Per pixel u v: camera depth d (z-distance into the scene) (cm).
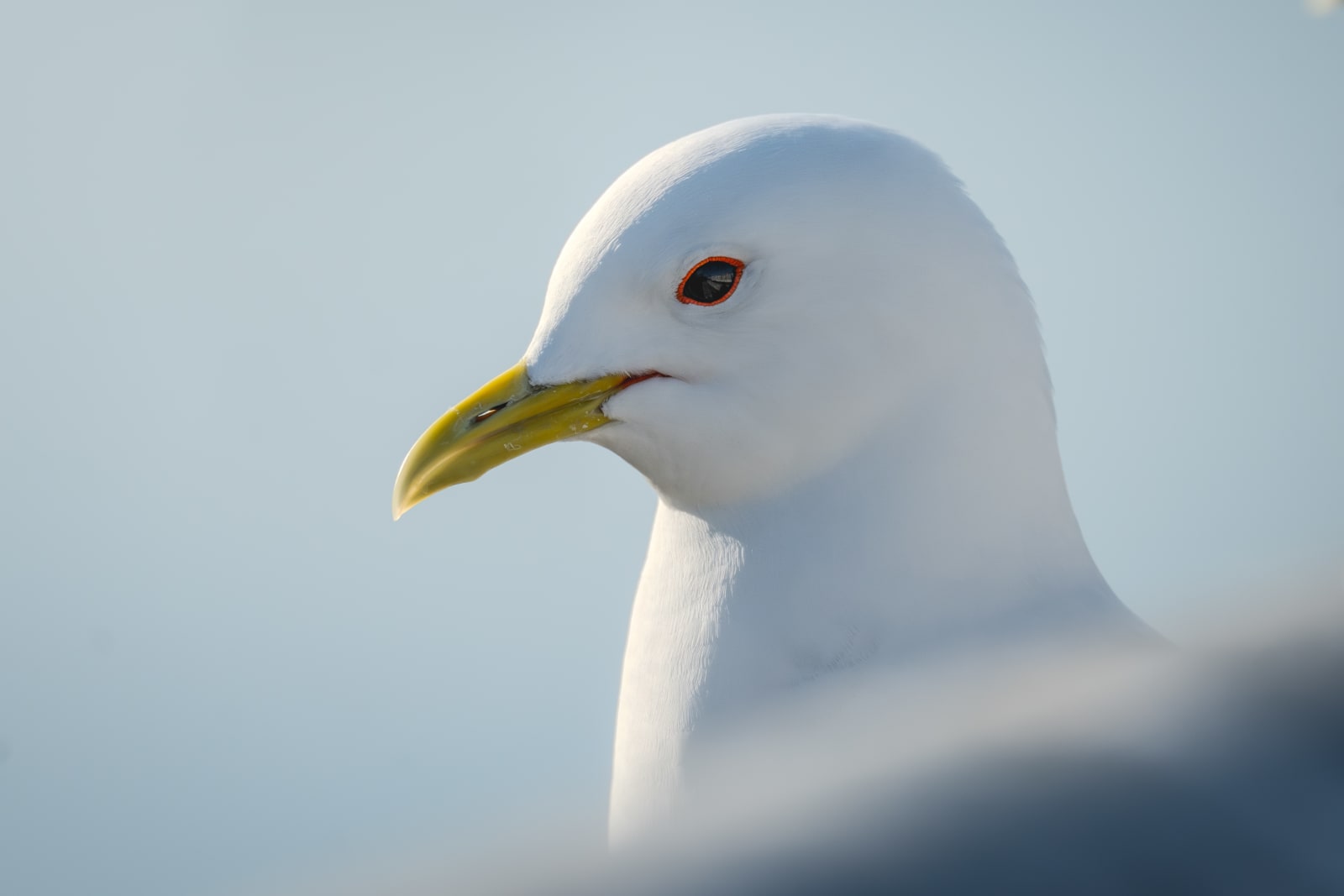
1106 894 146
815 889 146
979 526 207
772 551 208
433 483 211
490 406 210
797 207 207
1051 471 208
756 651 208
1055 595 207
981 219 208
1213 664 171
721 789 201
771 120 209
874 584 207
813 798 164
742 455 208
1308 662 164
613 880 150
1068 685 196
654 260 208
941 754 171
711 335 208
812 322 208
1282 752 158
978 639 206
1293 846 151
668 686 209
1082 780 160
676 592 209
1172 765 160
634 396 209
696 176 208
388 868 163
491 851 159
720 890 146
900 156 208
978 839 151
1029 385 208
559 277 210
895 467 207
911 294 207
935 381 207
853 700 204
